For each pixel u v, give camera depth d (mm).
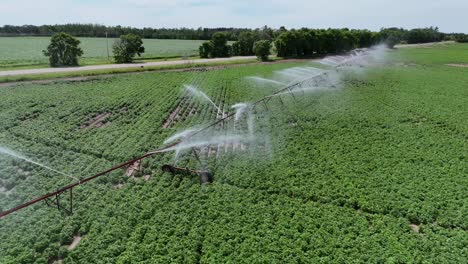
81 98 38688
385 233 16953
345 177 22188
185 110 36812
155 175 22188
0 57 78188
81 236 16891
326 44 89312
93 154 25172
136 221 17688
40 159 24000
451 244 16312
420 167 23781
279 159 24594
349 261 15086
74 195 19578
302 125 31781
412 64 73875
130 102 37969
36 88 42188
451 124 33031
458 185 21375
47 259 15180
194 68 61875
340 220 17906
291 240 16297
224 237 16469
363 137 28984
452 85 51438
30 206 18375
